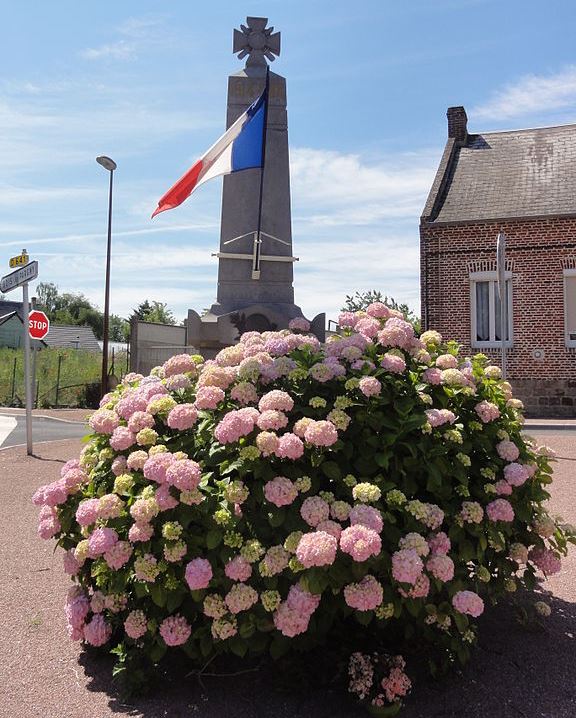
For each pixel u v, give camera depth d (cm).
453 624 320
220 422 304
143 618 305
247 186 1069
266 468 295
